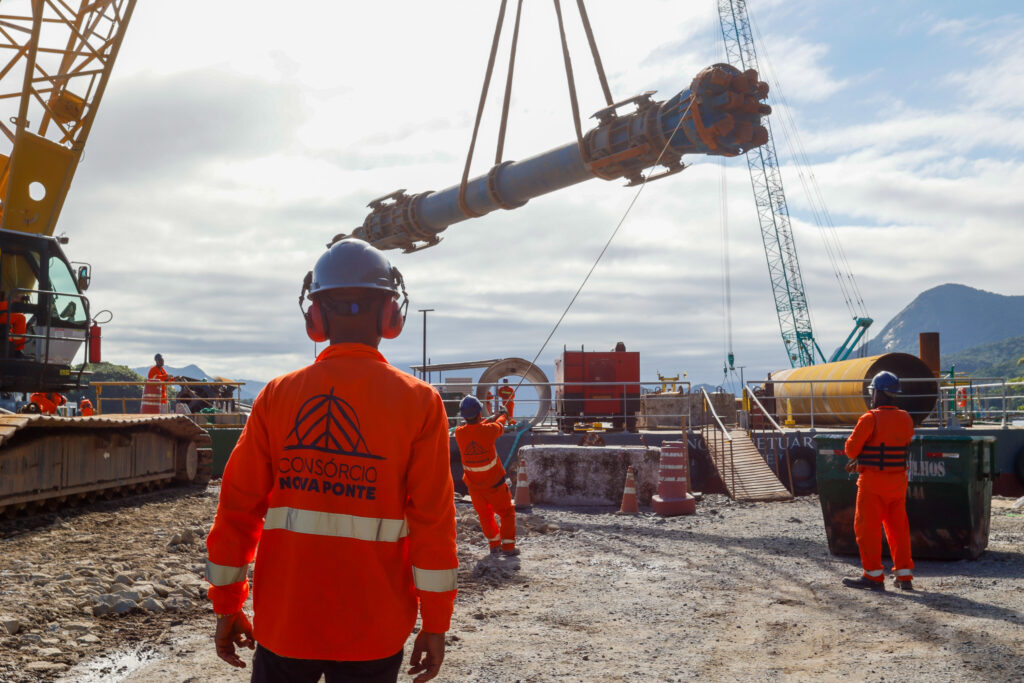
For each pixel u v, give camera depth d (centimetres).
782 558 901
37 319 1294
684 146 1670
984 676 463
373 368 227
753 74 1600
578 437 1877
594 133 1861
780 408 2652
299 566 210
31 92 2162
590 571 826
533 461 1477
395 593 216
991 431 1886
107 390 9162
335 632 208
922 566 841
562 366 2456
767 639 567
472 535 1027
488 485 910
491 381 2105
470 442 914
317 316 248
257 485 226
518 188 2123
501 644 551
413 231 2548
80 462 1055
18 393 1305
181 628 567
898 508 732
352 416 217
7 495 908
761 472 1667
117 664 489
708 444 1786
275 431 223
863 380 2120
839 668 491
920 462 861
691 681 471
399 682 459
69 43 2284
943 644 533
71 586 649
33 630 543
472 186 2280
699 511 1382
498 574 799
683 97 1633
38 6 2222
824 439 920
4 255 1270
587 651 535
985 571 798
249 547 227
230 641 231
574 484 1463
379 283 240
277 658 214
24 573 687
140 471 1222
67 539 862
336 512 212
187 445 1356
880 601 677
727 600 695
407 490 223
